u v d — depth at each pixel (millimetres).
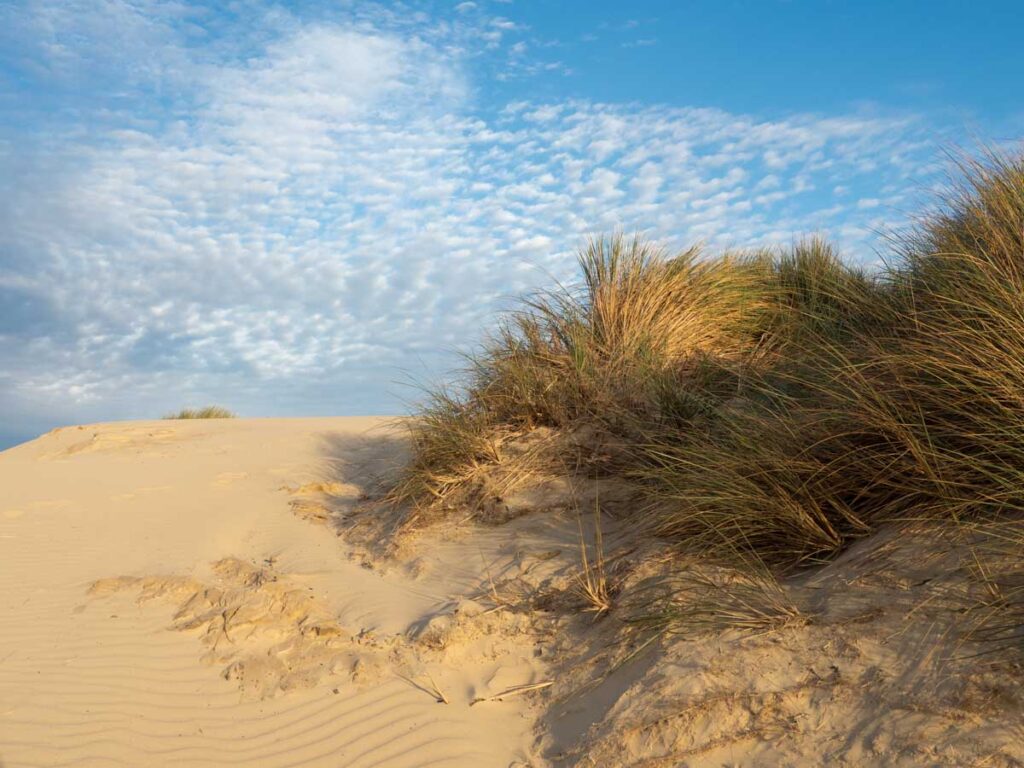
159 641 5469
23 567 6836
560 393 6973
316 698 4695
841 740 3227
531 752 3975
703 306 7844
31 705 4844
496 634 4887
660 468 5746
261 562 6758
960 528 3885
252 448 10539
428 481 6977
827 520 4430
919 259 5906
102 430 12484
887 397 4535
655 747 3588
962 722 3049
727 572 4527
